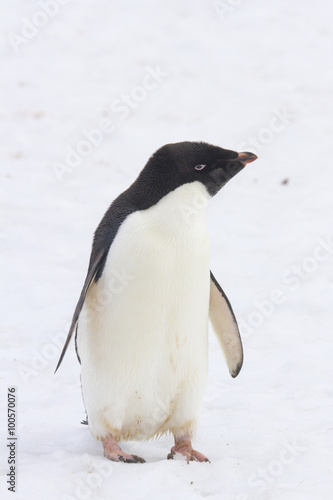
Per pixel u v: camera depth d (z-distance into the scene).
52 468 13.97
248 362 21.64
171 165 14.13
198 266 14.27
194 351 14.74
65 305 25.38
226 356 16.84
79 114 52.03
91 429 15.29
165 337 14.37
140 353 14.29
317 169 42.50
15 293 26.28
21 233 32.69
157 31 68.19
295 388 19.69
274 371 20.77
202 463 14.48
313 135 47.94
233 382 20.41
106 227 14.46
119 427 15.01
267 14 71.75
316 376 20.30
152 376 14.59
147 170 14.41
